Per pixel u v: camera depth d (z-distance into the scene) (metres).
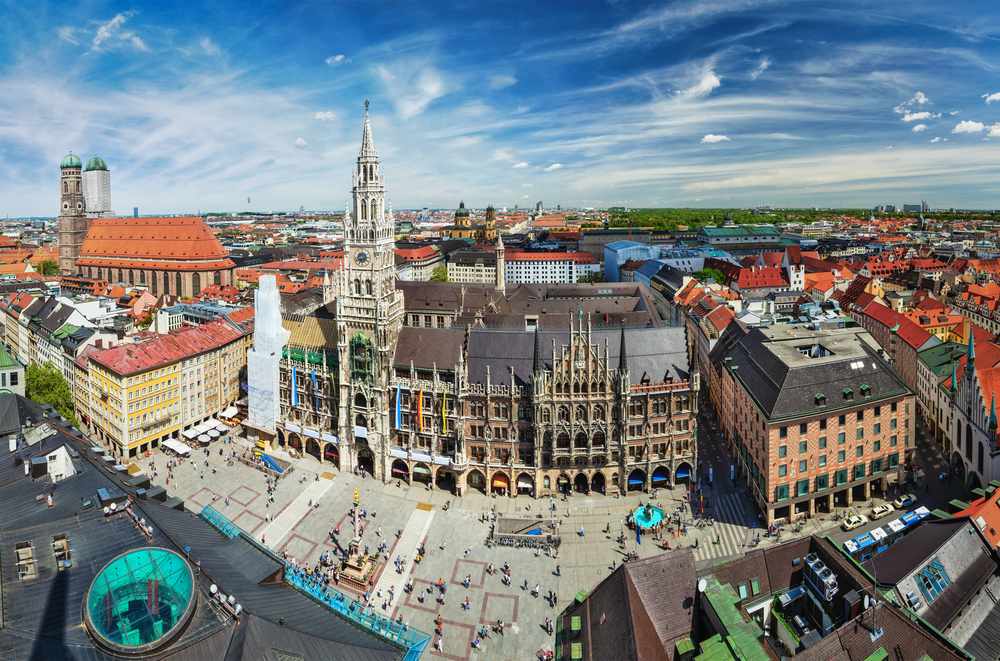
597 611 65.12
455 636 87.19
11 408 105.81
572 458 121.69
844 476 113.62
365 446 133.38
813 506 112.56
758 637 61.25
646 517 108.00
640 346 126.31
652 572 66.06
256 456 141.75
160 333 182.88
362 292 128.50
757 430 114.62
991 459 112.12
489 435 123.31
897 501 114.12
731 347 153.75
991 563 76.81
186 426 158.50
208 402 165.25
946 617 69.00
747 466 122.44
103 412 152.62
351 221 128.12
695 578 67.25
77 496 73.88
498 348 127.38
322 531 113.25
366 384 130.00
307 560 105.00
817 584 69.94
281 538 111.25
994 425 111.56
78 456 85.69
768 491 109.00
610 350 124.88
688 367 125.44
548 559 104.06
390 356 131.12
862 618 60.88
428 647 85.00
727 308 194.62
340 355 131.38
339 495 125.56
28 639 50.94
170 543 63.53
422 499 123.81
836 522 110.75
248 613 53.97
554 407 120.00
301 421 143.75
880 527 106.75
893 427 116.62
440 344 131.75
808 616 71.12
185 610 53.09
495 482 125.56
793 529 109.38
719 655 57.25
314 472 135.25
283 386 145.75
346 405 133.00
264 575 65.81
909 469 120.31
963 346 150.00
